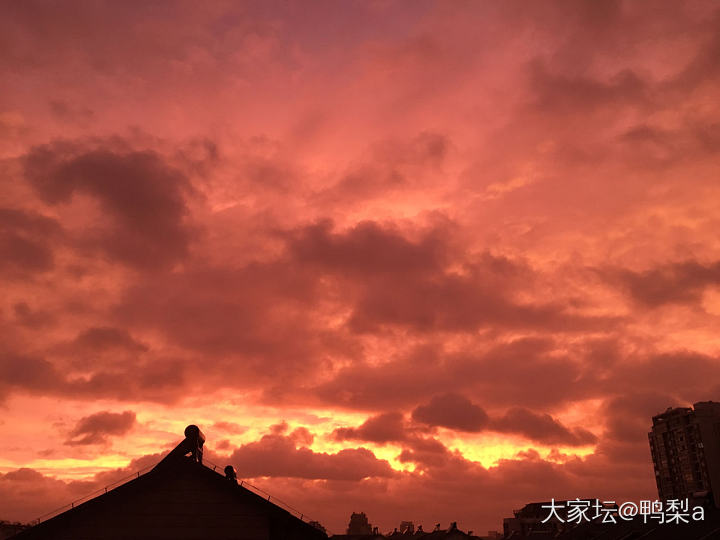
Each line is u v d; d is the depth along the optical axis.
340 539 76.12
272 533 17.83
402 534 90.62
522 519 95.81
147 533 17.48
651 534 41.78
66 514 17.47
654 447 130.38
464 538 57.16
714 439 112.69
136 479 17.89
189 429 18.75
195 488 18.03
